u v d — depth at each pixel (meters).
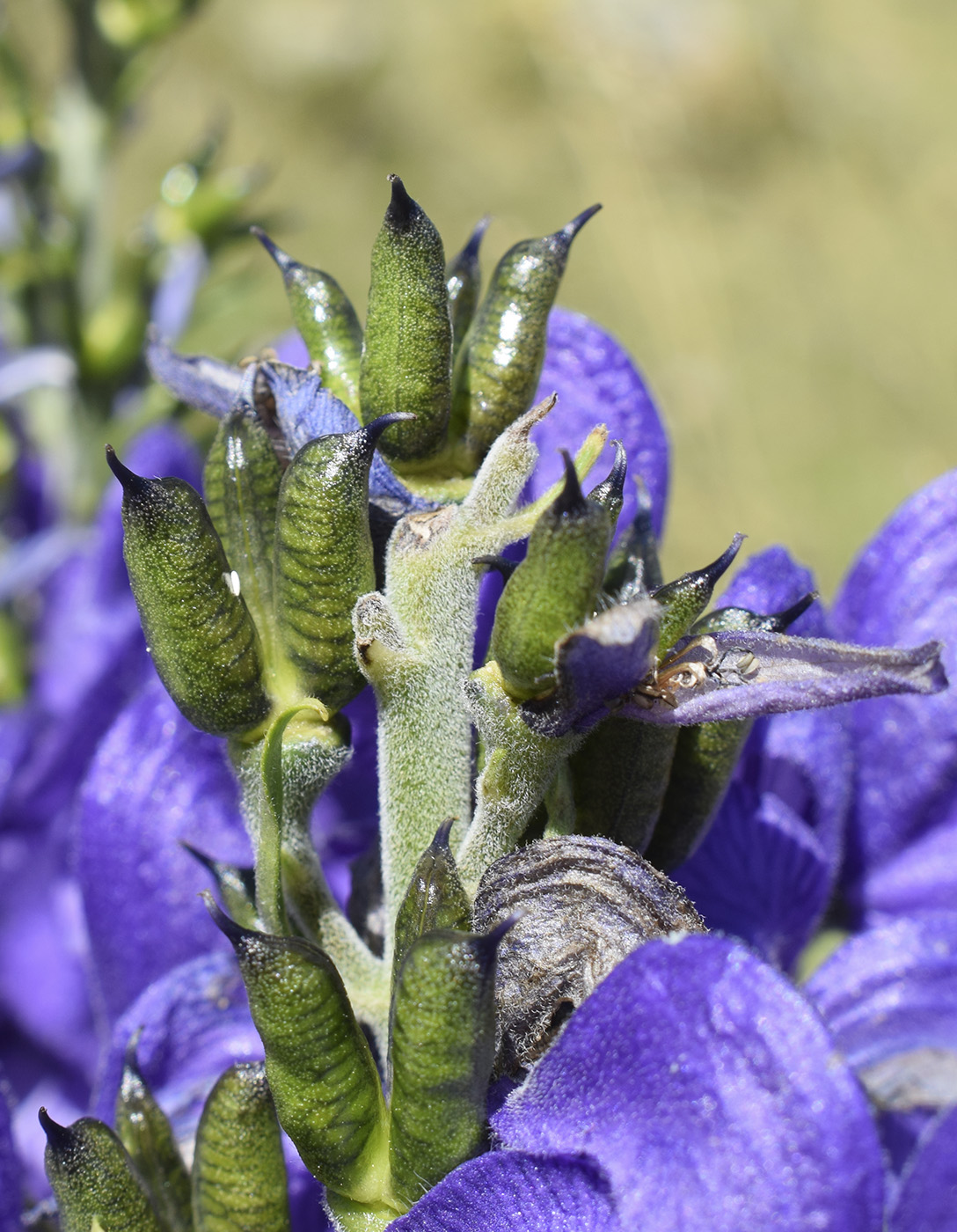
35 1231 0.16
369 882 0.15
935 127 0.96
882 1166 0.12
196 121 0.94
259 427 0.14
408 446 0.14
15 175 0.29
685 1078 0.12
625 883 0.13
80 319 0.29
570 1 0.93
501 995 0.13
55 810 0.23
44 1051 0.23
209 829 0.17
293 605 0.14
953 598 0.17
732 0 0.97
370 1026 0.14
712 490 0.70
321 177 0.93
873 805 0.18
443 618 0.14
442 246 0.14
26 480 0.30
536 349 0.14
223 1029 0.16
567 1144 0.13
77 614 0.25
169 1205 0.15
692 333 0.77
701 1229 0.12
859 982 0.17
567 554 0.13
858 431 0.77
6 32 0.30
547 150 0.93
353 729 0.16
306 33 0.98
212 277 0.33
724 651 0.13
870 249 0.88
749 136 0.91
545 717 0.13
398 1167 0.13
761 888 0.16
